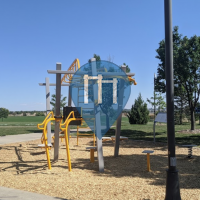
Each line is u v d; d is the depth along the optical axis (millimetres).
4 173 6551
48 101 11070
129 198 4531
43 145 9148
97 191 4934
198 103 19297
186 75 15086
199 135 14914
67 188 5145
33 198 4496
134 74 7480
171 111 4141
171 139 4141
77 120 7785
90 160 7949
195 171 6699
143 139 14008
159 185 5355
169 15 4152
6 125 29953
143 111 29844
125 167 7238
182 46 15180
